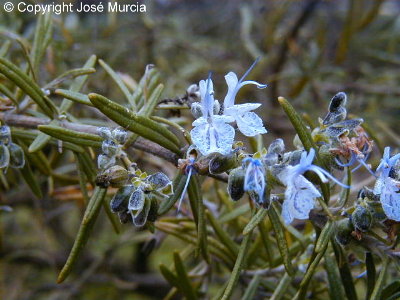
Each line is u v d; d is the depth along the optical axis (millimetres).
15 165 130
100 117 194
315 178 109
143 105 143
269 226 152
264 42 306
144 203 109
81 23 287
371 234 111
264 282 148
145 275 295
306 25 337
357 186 157
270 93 294
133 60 288
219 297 145
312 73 279
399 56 344
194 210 125
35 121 138
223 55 323
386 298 117
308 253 144
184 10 350
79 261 295
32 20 249
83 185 137
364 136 113
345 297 135
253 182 101
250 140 147
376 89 300
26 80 130
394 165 109
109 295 305
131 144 122
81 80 149
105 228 306
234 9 345
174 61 316
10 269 302
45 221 261
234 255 148
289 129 292
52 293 299
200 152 108
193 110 108
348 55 330
